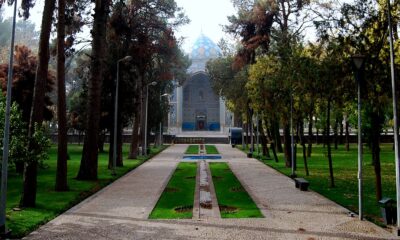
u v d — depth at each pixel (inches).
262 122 1318.9
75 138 2455.7
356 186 656.4
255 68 940.0
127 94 994.7
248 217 423.5
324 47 602.5
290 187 651.5
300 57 650.8
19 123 435.8
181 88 2989.7
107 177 778.2
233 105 1485.0
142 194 584.4
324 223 395.5
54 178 761.0
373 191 601.9
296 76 660.7
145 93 1401.3
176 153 1595.7
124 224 394.3
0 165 417.4
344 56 545.3
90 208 478.6
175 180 749.3
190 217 424.2
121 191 614.5
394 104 373.1
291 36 766.5
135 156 1246.9
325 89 601.3
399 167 362.0
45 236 350.3
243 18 1055.6
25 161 439.8
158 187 656.4
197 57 3065.9
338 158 1278.3
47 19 494.0
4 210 349.7
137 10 1043.9
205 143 2492.6
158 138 2148.1
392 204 393.7
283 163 1099.3
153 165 1071.6
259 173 865.5
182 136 2655.0
